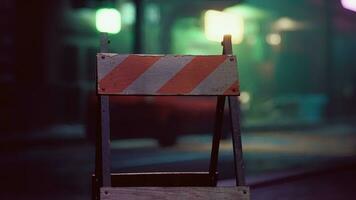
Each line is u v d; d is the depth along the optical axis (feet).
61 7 74.54
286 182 27.66
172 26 91.76
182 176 15.55
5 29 68.54
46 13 72.28
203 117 55.57
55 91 71.05
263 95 106.93
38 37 71.41
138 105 52.11
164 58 12.66
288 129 77.10
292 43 115.75
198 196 11.91
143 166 35.53
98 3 58.95
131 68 12.51
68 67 77.05
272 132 72.13
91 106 54.34
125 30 83.61
